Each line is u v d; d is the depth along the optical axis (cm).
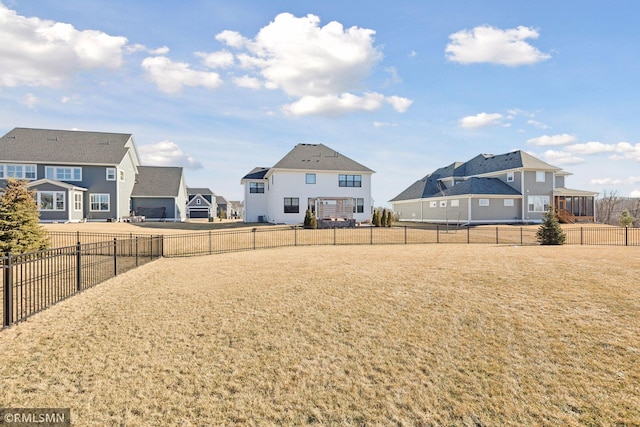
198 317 610
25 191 1320
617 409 340
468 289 751
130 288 827
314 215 2625
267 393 375
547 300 661
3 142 3045
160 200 3853
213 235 2127
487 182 3462
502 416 336
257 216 3678
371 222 2944
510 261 1087
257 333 537
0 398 357
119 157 3250
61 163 3038
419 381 397
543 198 3381
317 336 523
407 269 990
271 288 799
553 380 394
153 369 424
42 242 1303
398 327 553
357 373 416
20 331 539
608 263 1014
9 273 559
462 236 2233
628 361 428
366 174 3238
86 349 477
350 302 680
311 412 343
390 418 334
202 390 380
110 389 378
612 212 5969
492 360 442
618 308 607
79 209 3019
